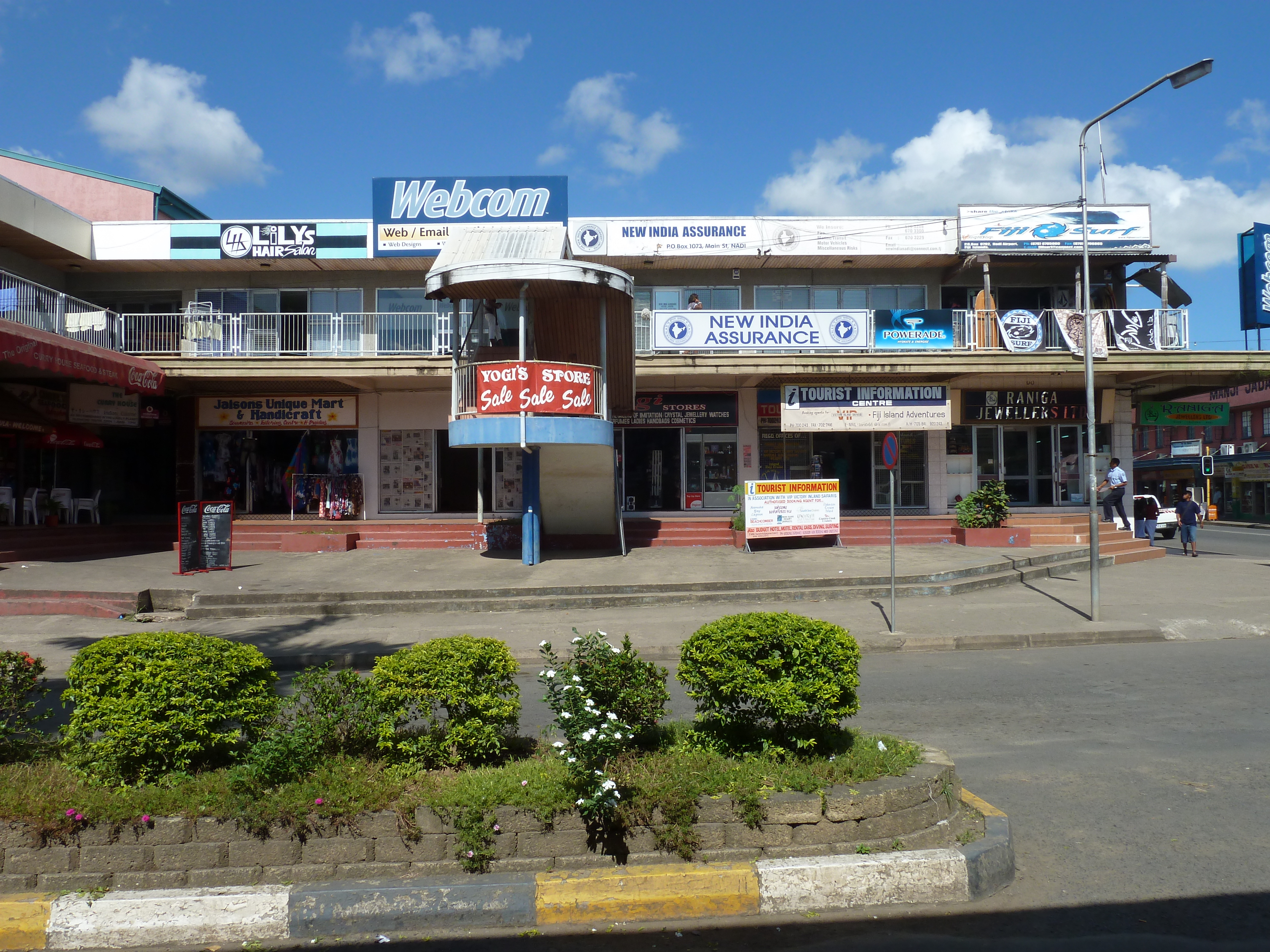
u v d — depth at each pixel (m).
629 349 17.66
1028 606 12.73
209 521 15.29
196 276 20.89
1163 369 19.02
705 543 18.64
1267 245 19.20
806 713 4.55
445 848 3.90
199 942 3.62
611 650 4.74
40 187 21.39
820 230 20.17
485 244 16.44
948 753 6.17
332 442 20.95
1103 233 19.89
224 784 4.00
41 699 4.78
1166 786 5.43
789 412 20.11
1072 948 3.54
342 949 3.56
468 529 18.92
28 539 16.25
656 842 3.99
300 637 11.22
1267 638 10.90
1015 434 21.64
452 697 4.41
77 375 15.40
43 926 3.60
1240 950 3.52
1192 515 18.89
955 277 21.08
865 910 3.88
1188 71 10.94
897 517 20.22
